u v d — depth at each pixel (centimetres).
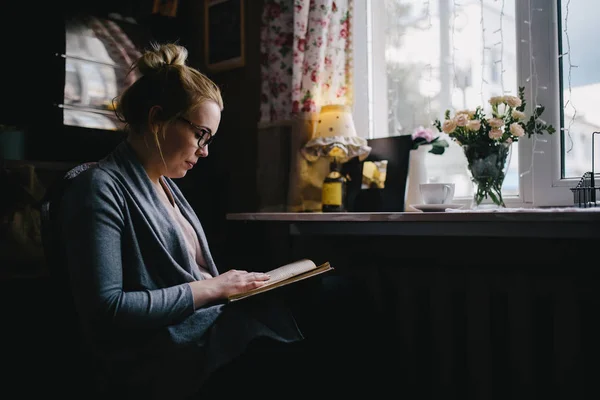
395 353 166
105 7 215
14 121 188
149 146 123
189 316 111
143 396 109
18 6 189
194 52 262
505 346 157
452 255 177
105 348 108
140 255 115
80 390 118
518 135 157
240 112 245
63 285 111
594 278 140
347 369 132
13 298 175
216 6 254
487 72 186
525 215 134
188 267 122
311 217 176
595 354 143
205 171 248
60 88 192
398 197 183
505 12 182
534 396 140
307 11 203
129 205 116
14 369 172
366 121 218
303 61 204
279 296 120
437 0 200
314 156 199
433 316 158
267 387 112
